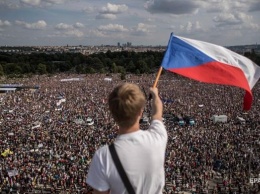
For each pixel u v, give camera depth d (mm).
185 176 39344
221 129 62812
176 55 8055
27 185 36656
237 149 50000
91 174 3902
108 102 4016
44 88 135000
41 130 60969
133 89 3986
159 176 3934
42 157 46219
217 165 43031
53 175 39375
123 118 3936
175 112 80375
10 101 100062
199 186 37125
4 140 54156
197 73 7879
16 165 42062
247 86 7773
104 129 61906
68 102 97625
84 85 144750
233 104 94562
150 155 3869
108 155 3855
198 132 60062
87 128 62875
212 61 8078
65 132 59219
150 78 176250
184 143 52344
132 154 3846
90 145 51094
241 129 62750
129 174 3791
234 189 36719
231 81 7812
